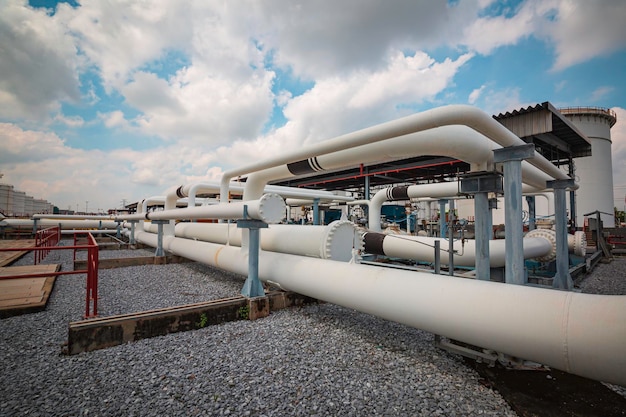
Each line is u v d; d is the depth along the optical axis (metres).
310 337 3.01
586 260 7.27
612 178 18.62
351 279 2.93
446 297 2.22
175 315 3.12
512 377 2.30
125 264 7.13
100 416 1.82
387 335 3.07
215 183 6.89
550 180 4.66
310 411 1.88
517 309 1.89
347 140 2.79
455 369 2.41
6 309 3.59
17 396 2.02
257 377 2.26
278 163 3.70
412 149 2.96
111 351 2.69
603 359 1.57
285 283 3.70
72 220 15.18
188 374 2.30
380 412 1.88
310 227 4.04
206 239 6.23
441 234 8.48
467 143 2.74
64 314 3.68
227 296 4.48
